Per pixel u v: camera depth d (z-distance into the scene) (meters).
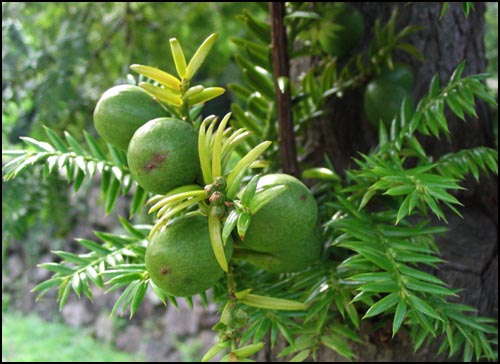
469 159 0.29
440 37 0.36
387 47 0.33
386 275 0.23
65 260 0.29
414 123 0.28
